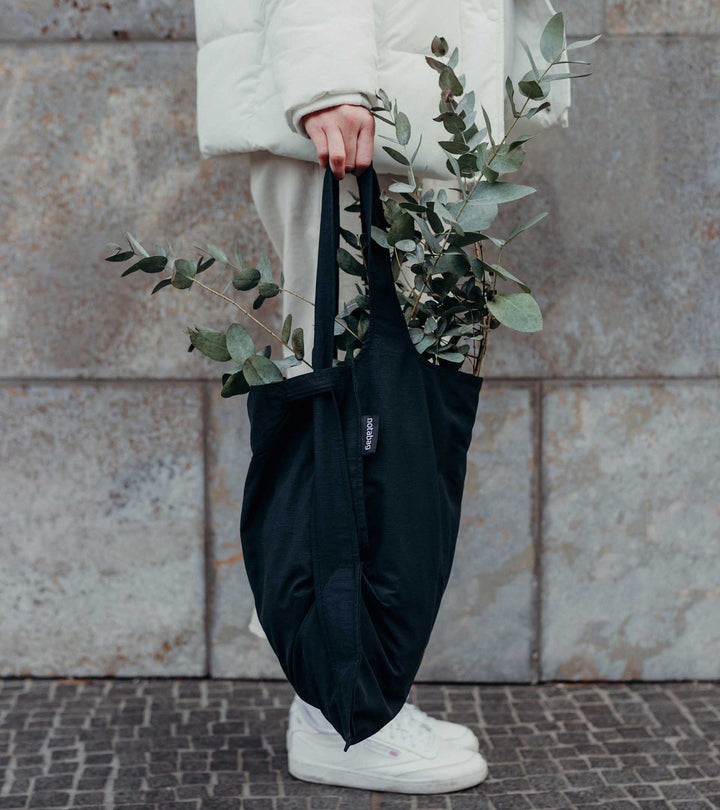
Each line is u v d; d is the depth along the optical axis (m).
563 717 2.07
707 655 2.27
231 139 1.64
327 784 1.78
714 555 2.24
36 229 2.17
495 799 1.73
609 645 2.26
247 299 2.17
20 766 1.84
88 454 2.22
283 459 1.47
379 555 1.42
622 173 2.15
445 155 1.57
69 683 2.25
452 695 2.20
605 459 2.22
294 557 1.43
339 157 1.39
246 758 1.88
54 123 2.14
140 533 2.24
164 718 2.06
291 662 1.45
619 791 1.75
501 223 2.16
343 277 1.67
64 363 2.20
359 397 1.42
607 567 2.24
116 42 2.13
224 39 1.65
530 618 2.25
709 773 1.81
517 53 1.81
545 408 2.20
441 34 1.55
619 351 2.20
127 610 2.26
